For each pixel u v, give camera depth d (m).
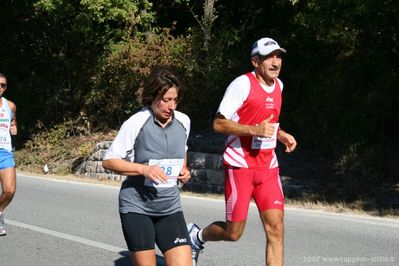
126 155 6.59
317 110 20.47
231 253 10.64
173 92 6.45
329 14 17.19
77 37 28.73
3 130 11.42
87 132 28.25
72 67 29.00
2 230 12.20
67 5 25.84
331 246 11.11
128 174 6.37
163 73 6.46
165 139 6.58
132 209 6.56
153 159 6.54
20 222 13.49
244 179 8.25
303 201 15.97
